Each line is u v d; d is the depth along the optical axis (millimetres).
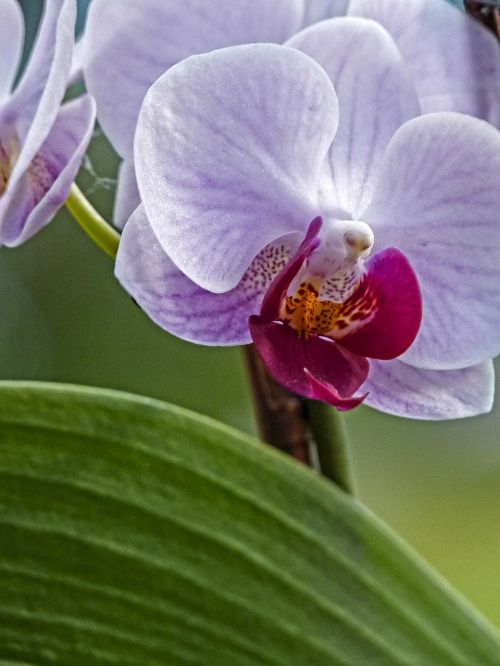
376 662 470
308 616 473
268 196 537
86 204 521
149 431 479
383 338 538
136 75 530
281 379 510
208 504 477
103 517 476
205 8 531
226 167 525
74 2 504
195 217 523
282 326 532
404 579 474
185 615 473
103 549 475
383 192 540
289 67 517
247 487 478
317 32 523
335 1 534
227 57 512
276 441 511
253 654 472
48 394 480
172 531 476
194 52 532
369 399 533
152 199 510
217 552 475
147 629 473
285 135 526
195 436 479
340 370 528
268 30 533
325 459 509
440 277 542
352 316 548
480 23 530
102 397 480
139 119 506
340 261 550
